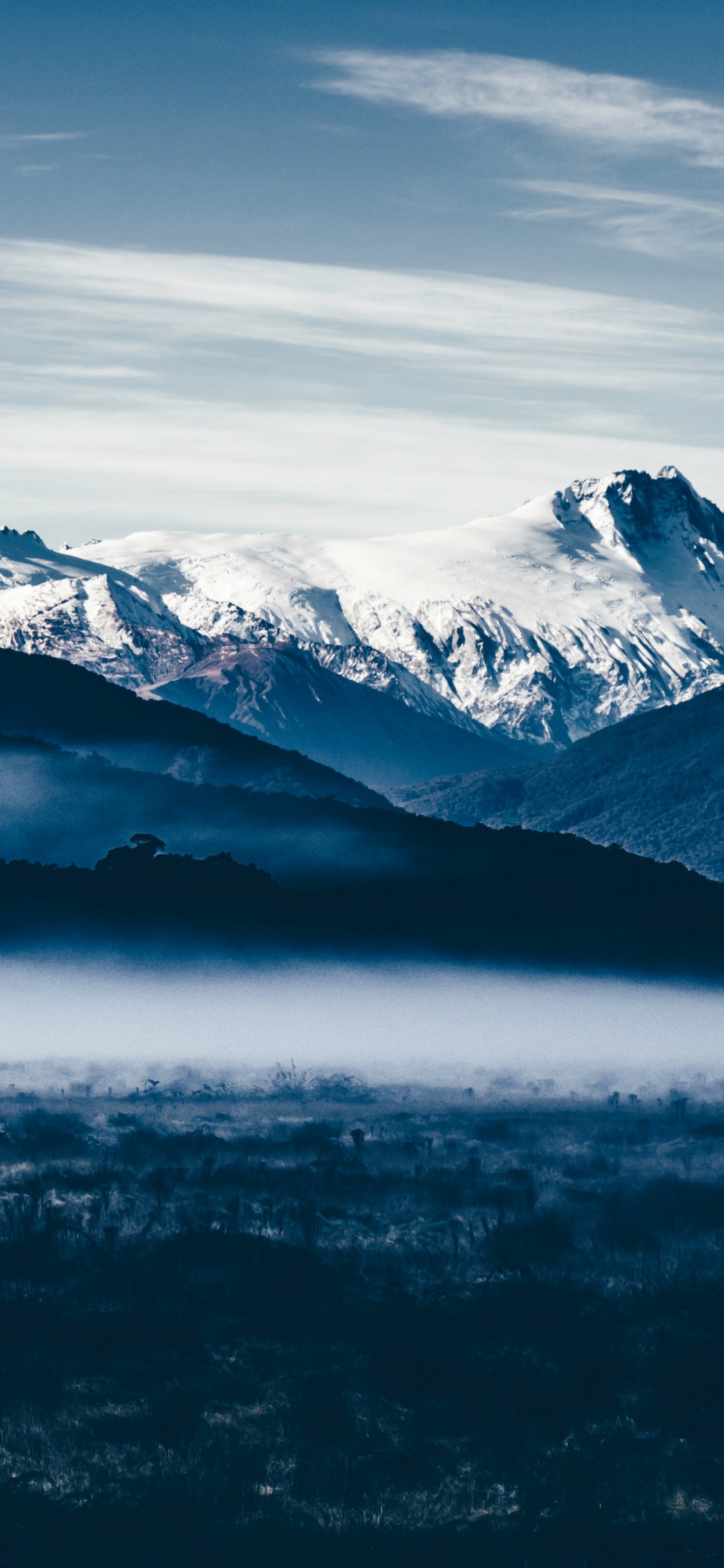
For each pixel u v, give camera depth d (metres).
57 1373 21.02
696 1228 31.80
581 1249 29.94
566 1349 22.70
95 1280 26.02
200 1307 25.05
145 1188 35.41
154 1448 18.80
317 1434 19.38
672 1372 21.23
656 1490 18.12
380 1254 29.31
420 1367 21.64
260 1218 32.28
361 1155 42.72
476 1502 17.69
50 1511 16.81
